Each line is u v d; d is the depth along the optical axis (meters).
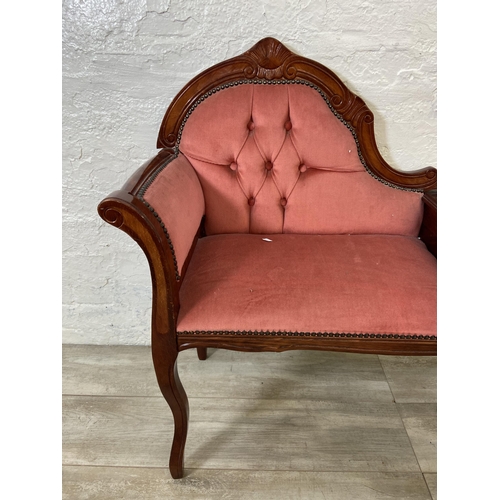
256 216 1.24
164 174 1.01
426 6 1.19
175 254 0.89
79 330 1.55
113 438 1.19
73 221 1.42
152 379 1.39
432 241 1.18
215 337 0.92
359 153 1.22
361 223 1.23
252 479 1.07
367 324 0.90
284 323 0.90
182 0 1.20
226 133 1.18
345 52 1.24
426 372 1.41
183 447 1.04
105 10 1.21
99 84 1.28
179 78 1.27
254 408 1.27
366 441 1.17
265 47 1.18
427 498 1.03
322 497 1.03
